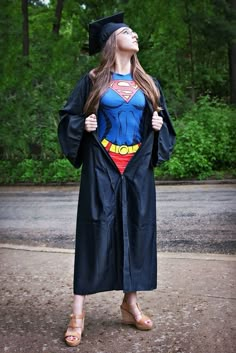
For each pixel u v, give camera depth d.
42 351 2.67
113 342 2.76
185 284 3.76
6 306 3.39
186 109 14.60
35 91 15.00
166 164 11.91
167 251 5.27
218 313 3.10
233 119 12.61
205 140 11.92
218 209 7.87
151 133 2.84
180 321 3.00
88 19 16.73
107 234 2.77
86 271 2.79
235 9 15.37
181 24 16.61
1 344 2.77
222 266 4.33
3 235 6.68
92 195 2.77
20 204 9.67
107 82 2.80
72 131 2.78
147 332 2.88
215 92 18.22
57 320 3.12
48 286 3.82
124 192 2.79
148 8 16.48
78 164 2.92
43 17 17.98
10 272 4.27
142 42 15.56
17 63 15.57
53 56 16.16
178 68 17.08
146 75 2.91
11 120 14.32
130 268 2.79
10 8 16.12
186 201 8.81
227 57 17.78
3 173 13.41
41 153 13.91
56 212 8.62
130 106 2.78
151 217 2.86
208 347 2.63
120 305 3.32
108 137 2.79
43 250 5.32
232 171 11.83
